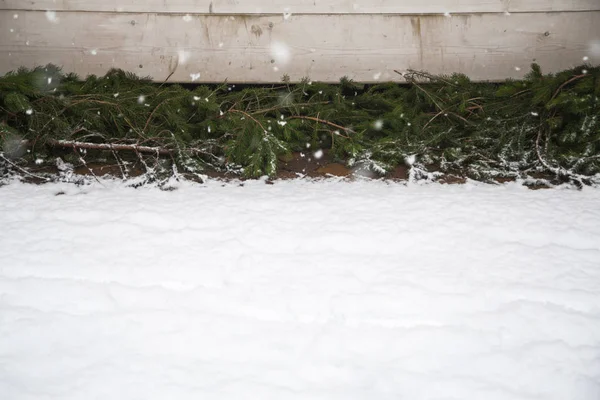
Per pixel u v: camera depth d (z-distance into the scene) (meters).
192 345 1.91
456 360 1.84
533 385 1.74
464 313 2.10
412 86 4.43
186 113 4.15
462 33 4.54
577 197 3.27
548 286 2.30
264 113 4.20
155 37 4.54
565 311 2.11
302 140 4.11
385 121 4.12
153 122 4.08
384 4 4.48
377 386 1.72
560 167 3.59
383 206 3.11
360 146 3.83
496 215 2.98
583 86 3.70
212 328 2.01
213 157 3.87
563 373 1.78
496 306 2.16
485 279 2.35
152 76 4.62
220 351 1.88
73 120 3.95
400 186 3.52
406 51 4.58
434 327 2.01
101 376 1.76
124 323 2.03
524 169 3.76
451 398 1.68
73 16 4.47
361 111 4.22
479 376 1.77
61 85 4.04
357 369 1.79
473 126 4.08
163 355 1.86
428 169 3.84
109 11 4.47
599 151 3.71
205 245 2.65
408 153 3.77
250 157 3.72
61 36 4.52
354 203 3.16
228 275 2.38
